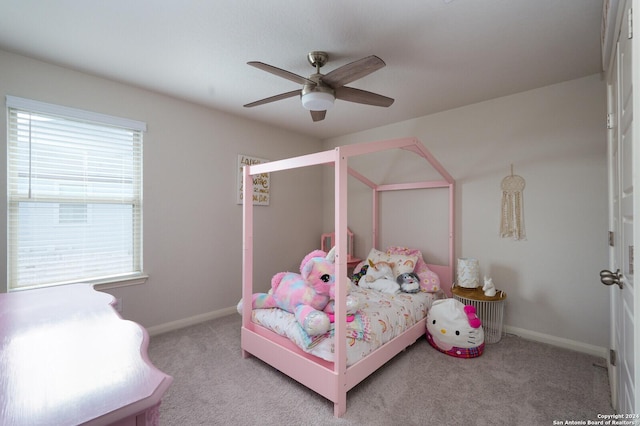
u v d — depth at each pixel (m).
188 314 3.06
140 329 0.97
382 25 1.76
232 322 3.12
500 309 2.78
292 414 1.71
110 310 1.19
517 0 1.55
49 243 2.31
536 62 2.22
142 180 2.74
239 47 2.02
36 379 0.65
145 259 2.76
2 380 0.64
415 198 3.52
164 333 2.83
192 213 3.09
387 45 1.98
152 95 2.79
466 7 1.60
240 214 3.50
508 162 2.85
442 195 3.30
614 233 1.70
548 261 2.65
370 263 3.18
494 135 2.92
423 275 3.07
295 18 1.71
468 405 1.78
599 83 2.41
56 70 2.29
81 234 2.46
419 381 2.04
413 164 3.54
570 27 1.78
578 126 2.50
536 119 2.69
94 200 2.52
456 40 1.92
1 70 2.08
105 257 2.58
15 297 1.38
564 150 2.57
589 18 1.69
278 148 3.94
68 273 2.40
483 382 2.02
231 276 3.41
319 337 1.85
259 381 2.04
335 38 1.90
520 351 2.47
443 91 2.74
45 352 0.79
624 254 1.21
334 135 4.32
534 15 1.67
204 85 2.64
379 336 2.07
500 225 2.89
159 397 0.60
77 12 1.67
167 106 2.89
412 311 2.55
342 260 1.70
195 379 2.05
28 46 2.03
